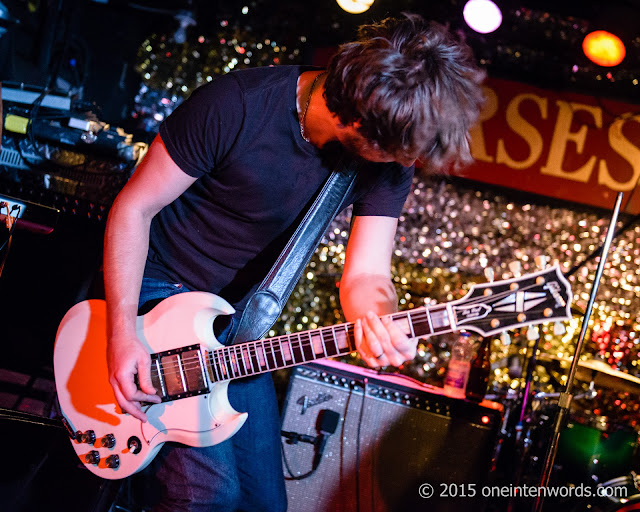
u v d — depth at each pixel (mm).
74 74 4344
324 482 2641
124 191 1602
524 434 2998
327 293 4281
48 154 2912
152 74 4508
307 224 1723
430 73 1346
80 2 4312
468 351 2805
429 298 4184
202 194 1686
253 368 1633
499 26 4164
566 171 4164
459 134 1398
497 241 4211
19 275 2561
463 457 2596
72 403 1717
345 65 1391
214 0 4551
